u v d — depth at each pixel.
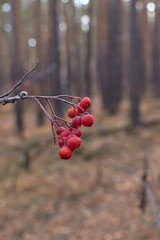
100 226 6.43
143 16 18.59
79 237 6.17
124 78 25.20
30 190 8.33
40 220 6.93
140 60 17.19
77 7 22.02
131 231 6.02
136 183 7.80
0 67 28.98
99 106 20.11
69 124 1.63
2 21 22.22
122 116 15.09
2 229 6.64
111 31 16.36
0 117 21.88
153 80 20.67
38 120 16.52
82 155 10.05
